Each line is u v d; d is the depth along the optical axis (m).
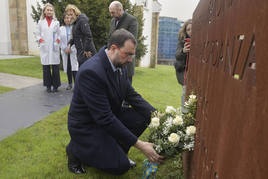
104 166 2.16
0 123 3.50
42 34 5.34
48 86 5.56
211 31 1.55
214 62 1.37
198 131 1.78
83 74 2.06
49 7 5.31
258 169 0.66
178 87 8.82
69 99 5.05
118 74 2.30
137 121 2.61
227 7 1.13
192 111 2.10
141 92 6.71
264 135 0.63
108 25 9.36
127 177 2.37
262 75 0.66
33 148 2.82
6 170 2.33
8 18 15.48
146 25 19.38
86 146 2.19
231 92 0.96
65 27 5.96
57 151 2.78
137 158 2.78
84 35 5.27
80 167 2.41
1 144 2.82
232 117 0.91
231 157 0.89
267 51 0.63
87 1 9.20
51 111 4.19
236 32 0.94
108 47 2.13
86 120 2.20
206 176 1.33
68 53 5.80
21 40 15.66
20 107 4.31
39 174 2.31
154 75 11.49
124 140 2.10
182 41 3.45
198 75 2.08
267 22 0.64
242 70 0.83
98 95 2.06
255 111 0.69
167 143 1.96
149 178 2.21
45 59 5.38
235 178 0.83
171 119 2.08
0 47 15.80
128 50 2.03
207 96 1.53
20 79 6.82
